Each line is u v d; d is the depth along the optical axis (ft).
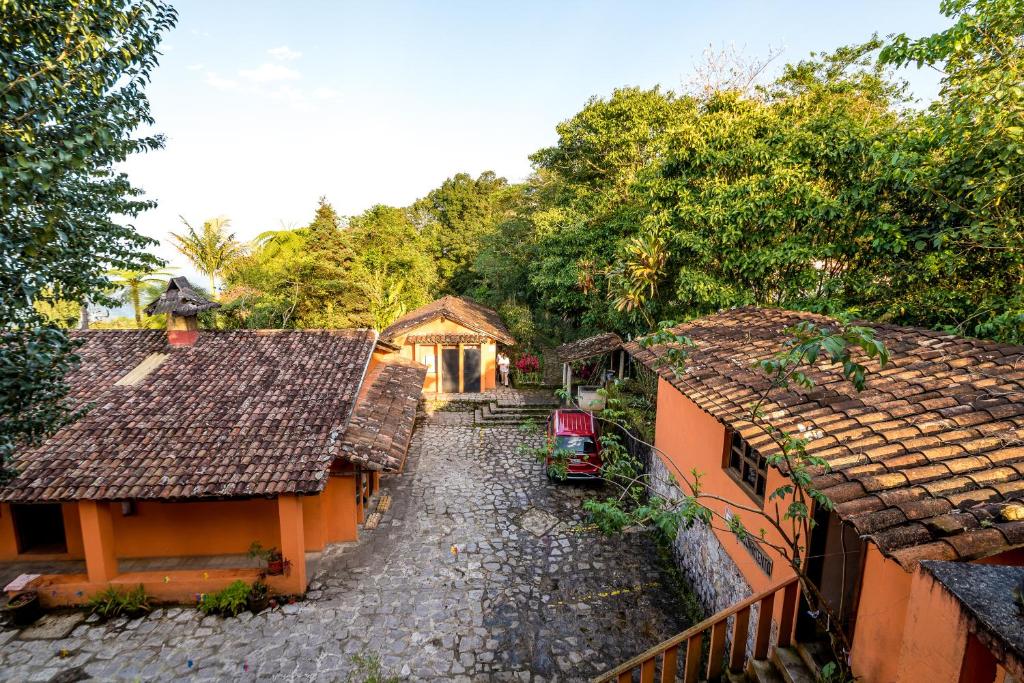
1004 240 25.82
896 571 13.96
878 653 14.51
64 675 24.89
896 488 13.19
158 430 33.06
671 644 18.37
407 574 33.27
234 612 29.35
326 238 85.56
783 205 38.99
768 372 13.96
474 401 69.00
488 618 29.19
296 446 32.22
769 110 50.44
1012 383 16.81
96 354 40.98
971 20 25.26
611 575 33.19
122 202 23.79
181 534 34.73
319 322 83.46
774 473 21.50
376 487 45.29
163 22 17.33
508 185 143.95
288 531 30.35
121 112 17.17
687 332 34.76
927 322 31.01
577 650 26.78
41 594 29.55
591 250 67.87
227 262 97.55
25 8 13.93
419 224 144.05
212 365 40.45
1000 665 8.41
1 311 15.23
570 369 66.80
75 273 21.11
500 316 96.73
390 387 47.09
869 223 34.01
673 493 34.86
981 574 9.67
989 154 25.50
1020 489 12.22
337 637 27.66
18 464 29.73
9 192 14.28
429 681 24.72
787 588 18.51
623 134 71.15
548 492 45.01
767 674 17.85
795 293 39.70
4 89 13.04
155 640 27.37
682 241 43.52
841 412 17.79
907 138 31.35
